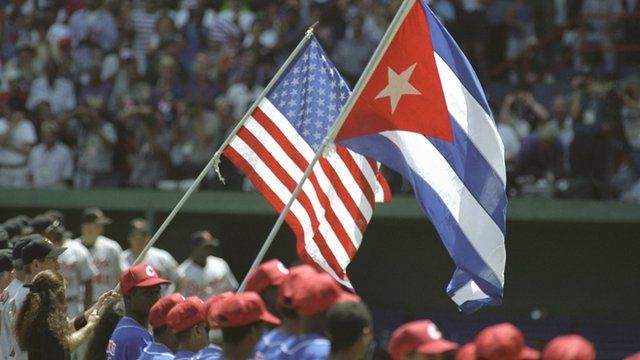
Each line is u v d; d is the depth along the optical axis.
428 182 34.91
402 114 35.28
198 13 88.00
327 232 38.09
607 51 82.62
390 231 75.12
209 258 63.88
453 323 75.56
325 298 25.20
